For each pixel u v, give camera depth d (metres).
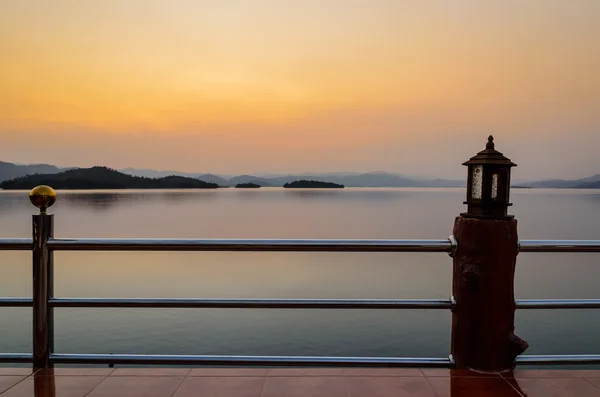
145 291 21.05
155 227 61.78
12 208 98.56
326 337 14.02
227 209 106.12
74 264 28.95
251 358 2.10
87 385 2.00
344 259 32.47
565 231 53.06
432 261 30.70
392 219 75.50
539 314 15.86
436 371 2.15
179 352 12.65
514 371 2.13
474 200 2.12
